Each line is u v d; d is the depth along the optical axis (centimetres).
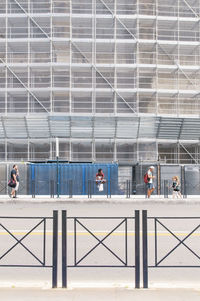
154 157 3416
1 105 3612
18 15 3497
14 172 2086
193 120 3216
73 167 2498
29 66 3444
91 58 3666
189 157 3638
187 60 3794
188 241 903
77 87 3697
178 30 3581
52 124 3206
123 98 3700
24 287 542
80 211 1552
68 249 825
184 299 479
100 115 3447
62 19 3597
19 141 3397
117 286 556
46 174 2475
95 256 768
